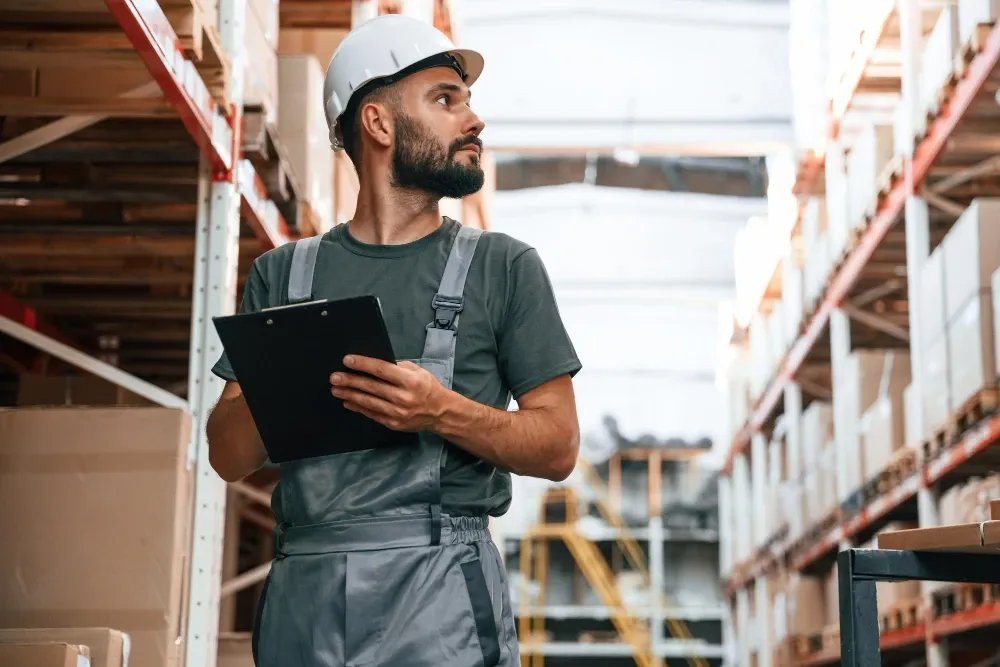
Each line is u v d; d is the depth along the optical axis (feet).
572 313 73.72
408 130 7.13
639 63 46.91
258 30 16.76
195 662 13.10
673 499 77.30
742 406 55.36
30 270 19.39
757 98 46.29
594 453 76.69
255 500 32.53
